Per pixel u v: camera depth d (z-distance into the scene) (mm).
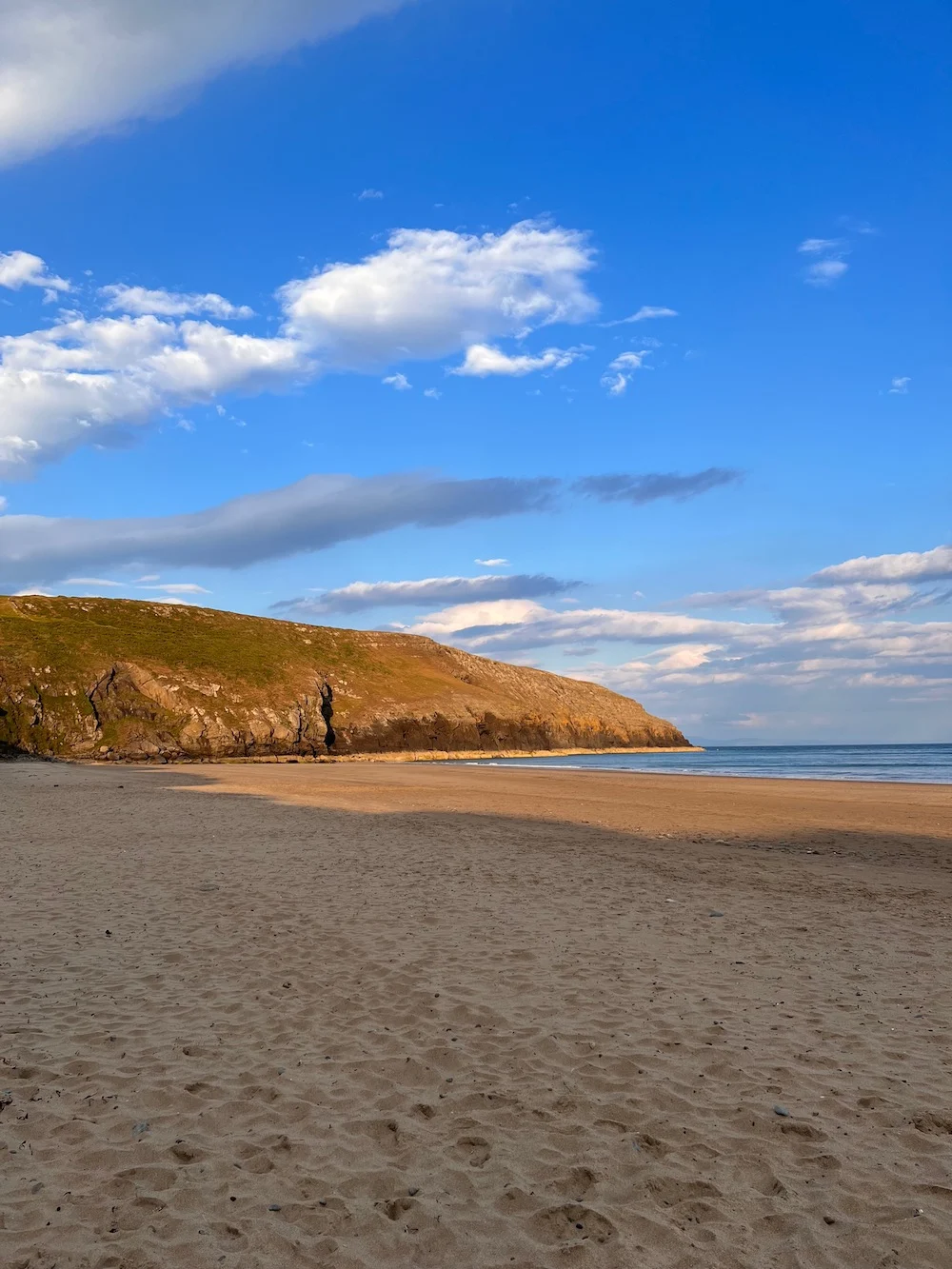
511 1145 4684
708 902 11508
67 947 8500
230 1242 3768
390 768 63250
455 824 20422
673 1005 6992
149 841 16516
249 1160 4488
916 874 14594
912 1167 4469
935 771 65000
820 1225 3953
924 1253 3730
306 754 97688
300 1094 5289
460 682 138375
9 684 82750
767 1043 6184
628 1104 5188
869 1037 6324
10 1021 6418
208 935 9078
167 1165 4398
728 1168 4465
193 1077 5500
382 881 12414
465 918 10039
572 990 7348
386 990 7289
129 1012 6688
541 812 24672
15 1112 4949
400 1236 3852
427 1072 5637
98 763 75875
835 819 23906
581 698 162250
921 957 8680
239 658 108375
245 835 17578
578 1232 3904
